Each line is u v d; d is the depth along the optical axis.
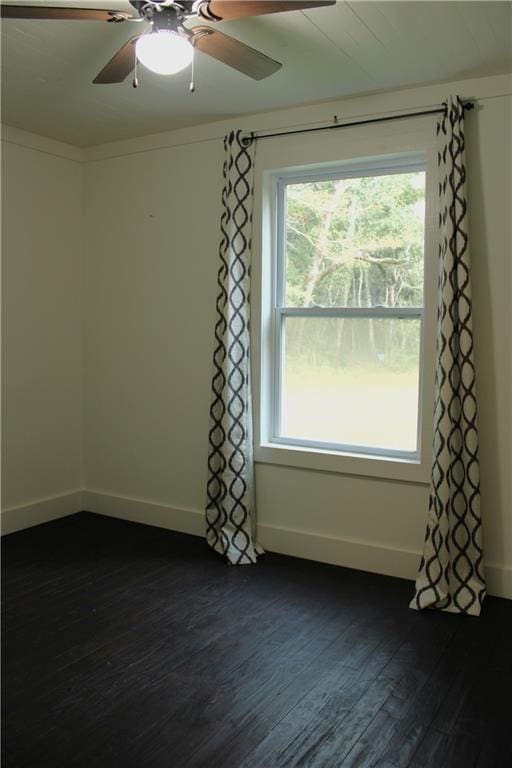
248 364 3.77
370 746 2.08
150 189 4.18
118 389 4.44
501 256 3.11
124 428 4.43
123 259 4.35
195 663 2.58
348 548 3.58
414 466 3.36
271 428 3.90
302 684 2.44
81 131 4.07
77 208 4.50
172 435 4.21
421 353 3.40
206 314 4.00
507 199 3.08
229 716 2.23
